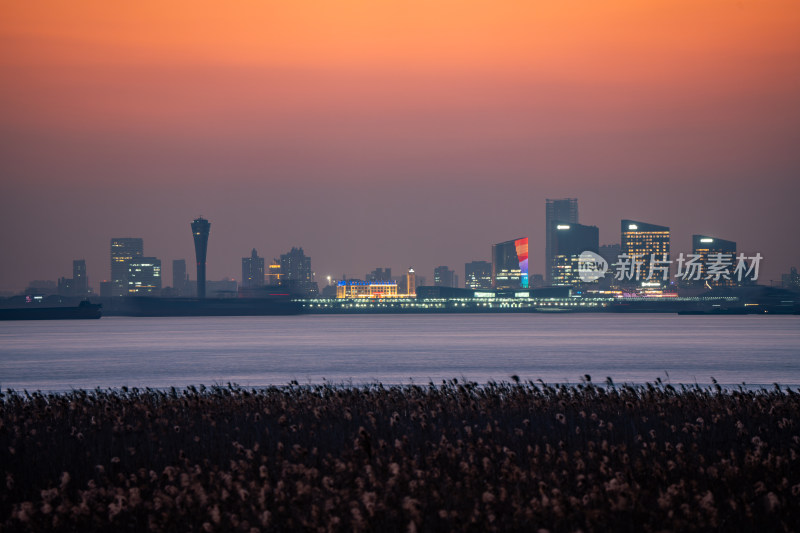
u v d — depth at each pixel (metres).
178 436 94.56
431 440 90.50
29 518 60.16
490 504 60.00
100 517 62.72
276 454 79.25
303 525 57.38
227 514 60.31
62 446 90.19
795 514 61.81
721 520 59.47
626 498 60.62
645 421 102.12
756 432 94.88
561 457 77.00
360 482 65.38
